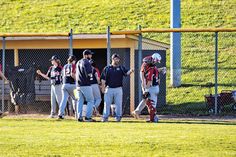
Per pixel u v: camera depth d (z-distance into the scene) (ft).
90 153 103.19
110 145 110.01
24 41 181.16
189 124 145.79
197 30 164.55
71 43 168.66
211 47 274.98
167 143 111.55
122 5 349.00
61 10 349.41
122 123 147.23
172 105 195.93
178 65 224.33
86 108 154.61
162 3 347.77
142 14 332.19
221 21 315.99
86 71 151.12
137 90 175.73
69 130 130.62
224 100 175.01
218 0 345.10
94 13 339.57
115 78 153.58
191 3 344.28
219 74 240.73
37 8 355.97
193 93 215.72
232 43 278.46
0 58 197.06
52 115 163.53
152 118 152.76
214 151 104.47
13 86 174.19
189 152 103.71
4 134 124.06
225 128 134.72
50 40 179.63
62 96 158.71
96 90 157.07
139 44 168.55
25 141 114.73
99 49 199.41
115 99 154.30
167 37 289.53
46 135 122.31
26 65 182.19
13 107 177.58
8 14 349.41
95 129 132.57
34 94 176.65
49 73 162.09
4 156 101.55
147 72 152.56
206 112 177.27
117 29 311.88
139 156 100.58
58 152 104.22
